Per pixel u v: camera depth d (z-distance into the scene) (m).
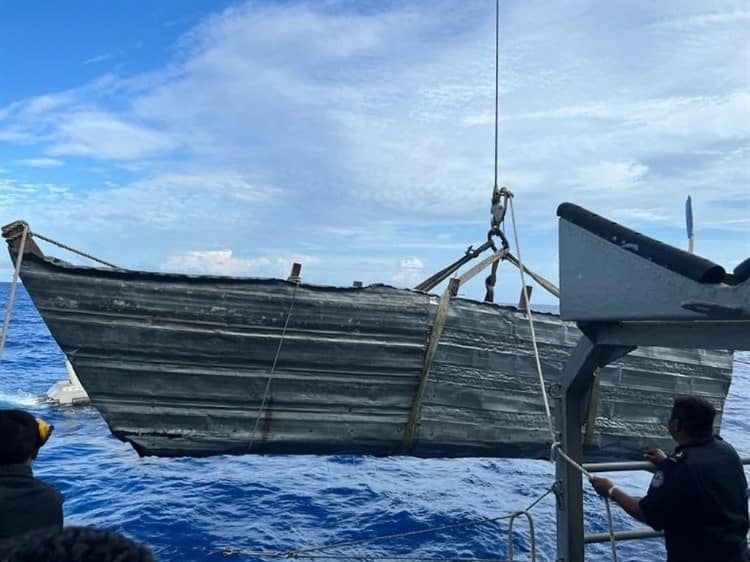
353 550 8.87
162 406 6.12
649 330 3.98
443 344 6.90
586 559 8.80
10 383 25.00
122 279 6.10
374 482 12.46
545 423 7.23
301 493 11.53
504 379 7.13
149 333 6.12
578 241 4.12
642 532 4.81
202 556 8.54
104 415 5.96
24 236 5.77
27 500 2.90
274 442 6.39
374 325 6.71
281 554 6.41
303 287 6.56
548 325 7.42
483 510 10.84
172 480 12.34
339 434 6.55
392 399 6.73
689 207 3.67
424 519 10.25
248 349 6.36
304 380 6.50
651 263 3.44
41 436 3.18
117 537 1.17
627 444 7.59
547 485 12.71
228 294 6.34
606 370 7.56
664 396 7.77
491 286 7.81
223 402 6.28
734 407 24.72
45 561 1.06
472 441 6.95
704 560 3.30
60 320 5.89
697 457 3.42
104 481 12.24
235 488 11.78
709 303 3.02
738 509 3.38
